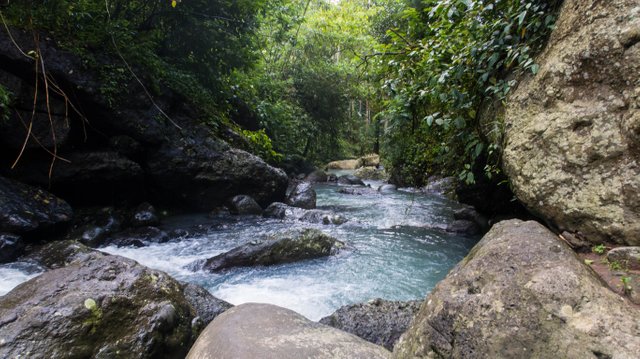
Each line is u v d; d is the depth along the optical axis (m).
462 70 3.60
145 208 6.86
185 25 8.43
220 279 4.45
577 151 2.34
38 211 5.04
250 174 8.27
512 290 1.36
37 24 5.50
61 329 2.20
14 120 5.23
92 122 6.37
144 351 2.29
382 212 8.53
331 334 1.91
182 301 2.78
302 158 16.78
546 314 1.26
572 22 2.61
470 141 3.92
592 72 2.37
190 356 1.83
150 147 7.14
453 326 1.38
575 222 2.31
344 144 25.92
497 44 3.33
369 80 7.49
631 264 1.78
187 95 8.23
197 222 7.26
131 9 7.93
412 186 13.21
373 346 1.86
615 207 2.09
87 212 6.30
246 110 12.34
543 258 1.46
